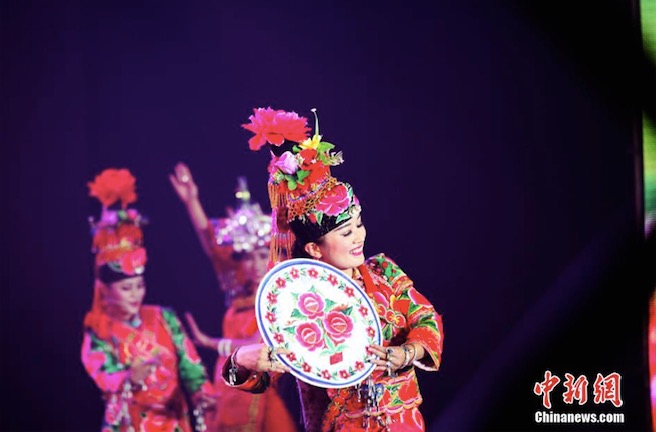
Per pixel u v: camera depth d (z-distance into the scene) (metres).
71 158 16.17
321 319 7.43
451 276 16.72
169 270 16.11
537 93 16.55
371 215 16.72
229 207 16.25
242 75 16.38
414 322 7.88
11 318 16.11
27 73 16.06
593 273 16.06
